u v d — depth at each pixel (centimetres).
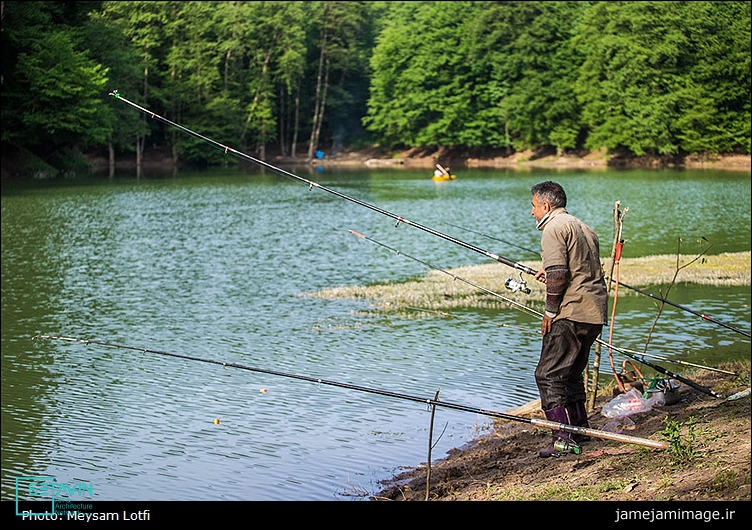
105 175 6369
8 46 5603
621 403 927
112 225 3244
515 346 1447
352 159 9306
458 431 1024
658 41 7425
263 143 8931
